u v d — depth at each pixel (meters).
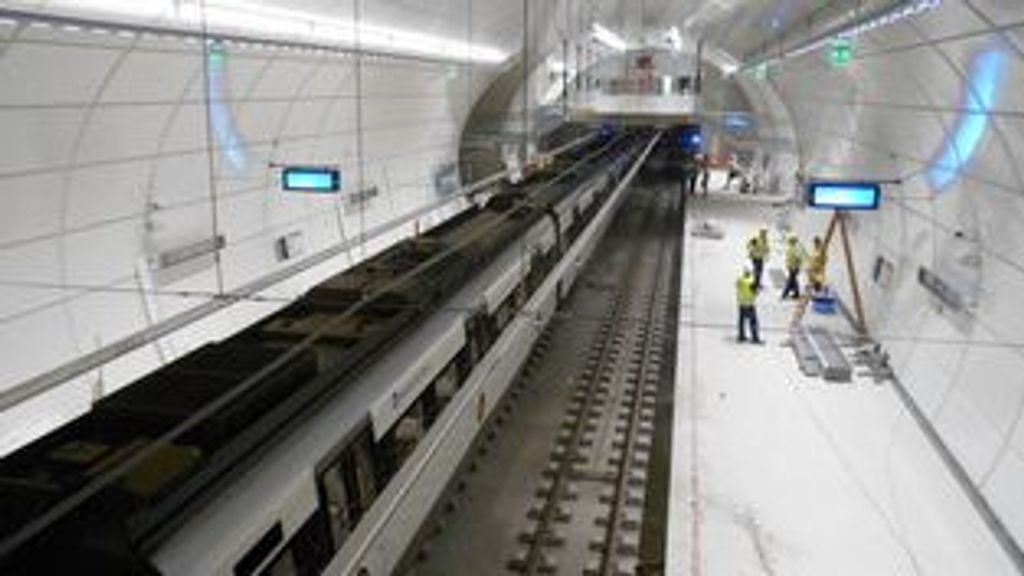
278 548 4.82
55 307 9.55
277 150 14.50
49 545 3.93
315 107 15.00
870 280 14.95
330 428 5.79
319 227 17.05
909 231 12.70
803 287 18.72
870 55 12.62
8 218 8.55
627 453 10.11
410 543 7.18
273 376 5.64
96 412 5.15
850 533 8.48
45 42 7.77
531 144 28.78
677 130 38.62
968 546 8.30
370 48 12.84
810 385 12.59
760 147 35.25
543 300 12.80
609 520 8.64
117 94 9.40
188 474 4.59
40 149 8.67
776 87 25.36
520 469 9.77
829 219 19.11
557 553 8.06
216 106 11.73
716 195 32.81
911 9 8.53
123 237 10.70
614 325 15.77
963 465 9.51
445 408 8.06
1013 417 8.45
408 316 7.81
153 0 7.37
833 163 18.95
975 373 9.59
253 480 4.96
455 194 9.82
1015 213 8.49
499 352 9.98
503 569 7.76
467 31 16.12
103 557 3.91
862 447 10.49
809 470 9.80
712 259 21.38
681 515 8.70
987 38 7.65
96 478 4.11
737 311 16.72
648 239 25.34
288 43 10.80
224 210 13.24
